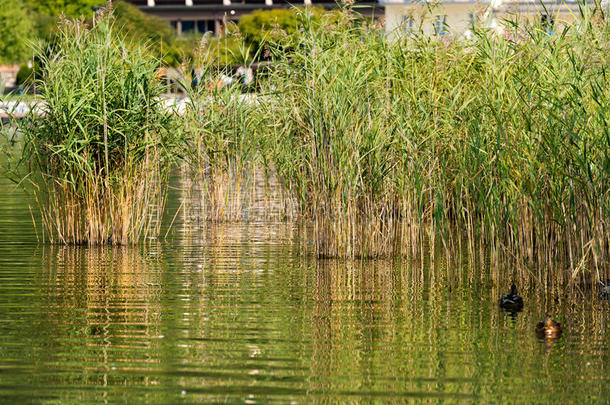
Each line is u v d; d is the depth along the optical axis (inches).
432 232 930.1
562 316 706.8
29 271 860.0
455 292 786.8
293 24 2952.8
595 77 766.5
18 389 528.7
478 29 971.3
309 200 1185.4
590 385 542.0
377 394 525.0
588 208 769.6
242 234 1107.3
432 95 914.1
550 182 778.2
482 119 863.1
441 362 583.8
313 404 508.7
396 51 989.2
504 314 709.9
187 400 513.0
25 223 1172.5
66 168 1005.8
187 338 631.8
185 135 1122.7
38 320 677.9
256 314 702.5
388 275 856.9
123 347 609.6
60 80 987.3
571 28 836.0
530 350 611.8
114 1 2886.3
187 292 776.9
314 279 836.0
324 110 927.0
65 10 4126.5
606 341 634.2
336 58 940.0
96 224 1009.5
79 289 784.9
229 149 1216.8
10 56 3789.4
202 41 1187.9
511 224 839.7
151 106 1015.0
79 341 622.5
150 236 1085.1
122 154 1010.1
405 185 938.1
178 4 4249.5
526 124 786.8
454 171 911.7
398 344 622.5
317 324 673.0
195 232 1122.0
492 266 837.8
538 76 820.0
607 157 740.7
